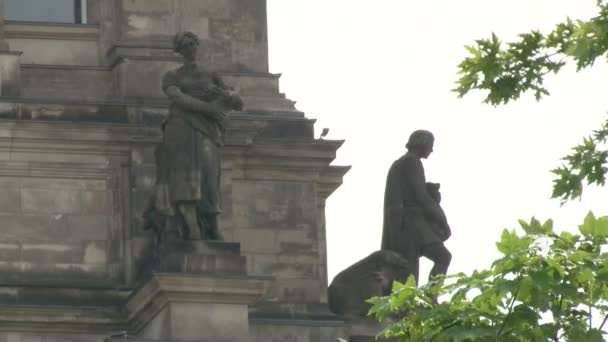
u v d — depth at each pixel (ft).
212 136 257.14
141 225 267.39
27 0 278.67
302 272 273.75
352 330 270.67
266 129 275.18
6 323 261.44
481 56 154.20
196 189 253.85
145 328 258.78
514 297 158.71
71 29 276.00
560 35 152.97
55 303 264.31
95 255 267.59
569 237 160.56
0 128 266.36
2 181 266.98
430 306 164.66
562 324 158.51
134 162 269.23
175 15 277.03
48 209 267.80
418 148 276.00
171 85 257.34
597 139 152.35
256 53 279.69
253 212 273.75
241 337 251.19
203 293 250.78
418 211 273.54
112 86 274.77
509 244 160.04
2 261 265.54
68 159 268.82
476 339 159.63
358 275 272.72
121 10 275.39
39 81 273.13
